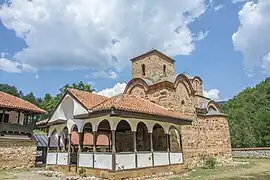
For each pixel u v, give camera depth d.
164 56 28.30
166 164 18.92
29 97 86.56
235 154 39.12
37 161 30.39
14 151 24.98
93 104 18.67
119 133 25.02
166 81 23.28
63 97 20.94
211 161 24.50
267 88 70.00
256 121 49.44
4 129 24.89
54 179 16.53
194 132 25.31
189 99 25.86
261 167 23.64
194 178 16.73
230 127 46.97
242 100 72.62
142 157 17.06
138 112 16.83
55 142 32.31
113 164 15.08
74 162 20.09
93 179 15.42
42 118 62.72
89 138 32.03
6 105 25.00
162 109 21.27
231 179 16.11
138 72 28.48
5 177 18.11
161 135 22.12
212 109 30.00
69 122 20.58
